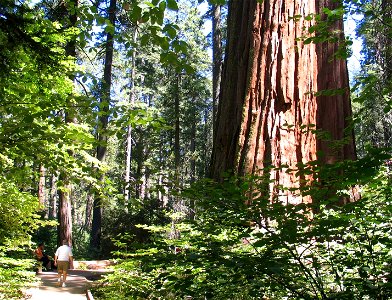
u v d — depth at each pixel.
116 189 5.19
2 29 4.86
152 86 31.44
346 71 9.46
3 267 7.50
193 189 3.56
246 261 2.92
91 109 4.33
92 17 4.98
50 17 8.45
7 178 5.05
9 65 5.15
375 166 3.05
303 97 8.77
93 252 19.41
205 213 3.77
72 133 4.45
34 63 5.51
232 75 9.64
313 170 3.32
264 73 8.96
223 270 3.23
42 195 18.16
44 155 4.39
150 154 32.97
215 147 9.47
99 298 6.99
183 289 2.93
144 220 18.28
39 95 4.50
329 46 9.16
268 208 3.37
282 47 8.90
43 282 9.98
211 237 3.55
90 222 39.84
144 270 3.03
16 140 4.22
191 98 33.19
